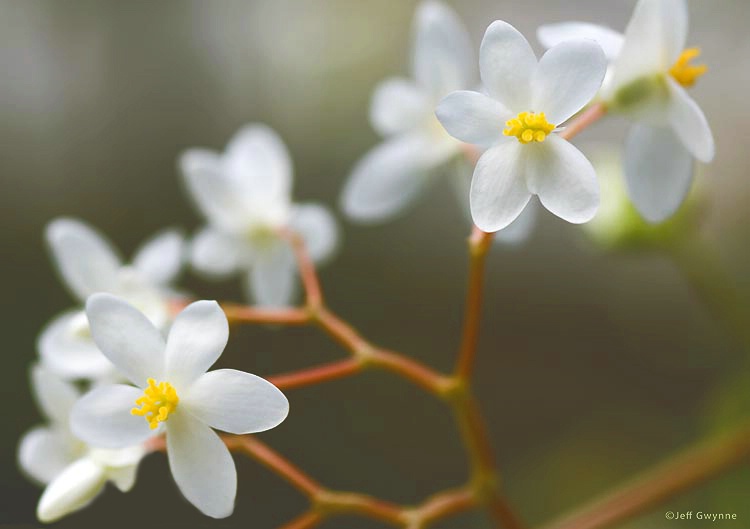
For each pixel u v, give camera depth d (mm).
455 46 299
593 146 431
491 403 533
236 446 269
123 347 244
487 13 525
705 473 309
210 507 242
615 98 251
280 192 301
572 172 241
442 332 559
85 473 255
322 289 562
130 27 587
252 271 303
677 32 246
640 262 541
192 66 586
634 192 255
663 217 254
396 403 521
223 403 242
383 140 557
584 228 336
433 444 507
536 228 567
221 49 582
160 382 244
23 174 595
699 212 330
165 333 280
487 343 555
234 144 302
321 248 306
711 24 466
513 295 564
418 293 568
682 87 251
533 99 242
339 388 525
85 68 593
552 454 459
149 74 589
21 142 595
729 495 342
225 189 297
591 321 550
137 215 593
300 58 568
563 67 241
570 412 524
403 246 577
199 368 243
